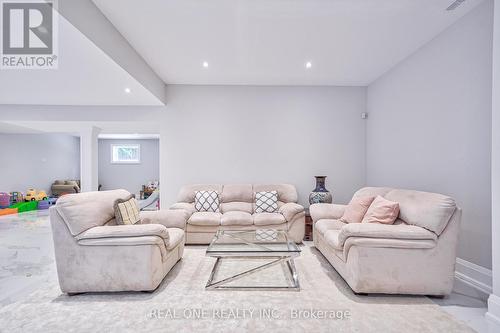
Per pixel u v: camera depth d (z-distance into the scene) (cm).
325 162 439
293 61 342
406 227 203
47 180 812
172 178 435
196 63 348
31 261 281
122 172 925
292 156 438
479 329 162
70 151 910
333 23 254
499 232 171
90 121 435
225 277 239
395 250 197
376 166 407
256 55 323
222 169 437
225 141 436
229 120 436
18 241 364
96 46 229
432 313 179
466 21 239
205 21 249
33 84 331
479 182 226
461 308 186
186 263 276
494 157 175
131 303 192
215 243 254
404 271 197
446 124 264
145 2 219
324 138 439
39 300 197
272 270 257
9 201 640
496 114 174
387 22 252
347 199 439
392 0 219
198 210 383
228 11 233
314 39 285
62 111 434
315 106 438
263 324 166
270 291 211
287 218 342
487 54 219
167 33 271
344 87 439
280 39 284
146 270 204
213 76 397
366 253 198
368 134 434
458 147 248
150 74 362
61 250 203
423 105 299
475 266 227
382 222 234
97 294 207
